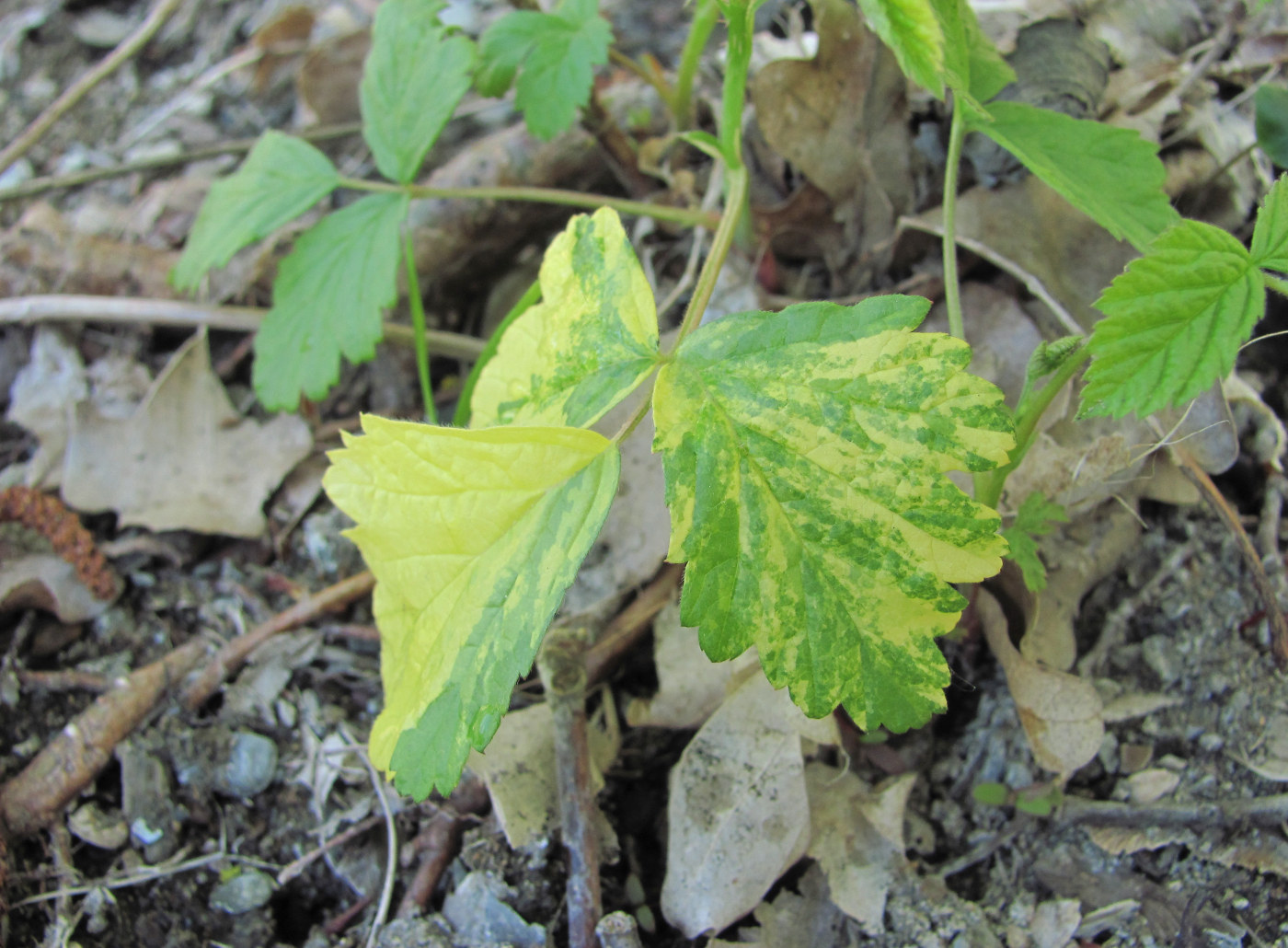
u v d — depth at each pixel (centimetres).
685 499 17
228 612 27
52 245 31
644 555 25
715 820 22
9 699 26
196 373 29
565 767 22
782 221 29
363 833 24
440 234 32
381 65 27
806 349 18
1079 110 26
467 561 19
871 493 17
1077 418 18
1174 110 27
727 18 21
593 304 19
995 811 23
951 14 20
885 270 28
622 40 38
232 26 42
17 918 23
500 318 33
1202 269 17
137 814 24
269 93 40
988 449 17
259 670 26
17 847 24
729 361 18
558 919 22
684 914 22
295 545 29
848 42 26
